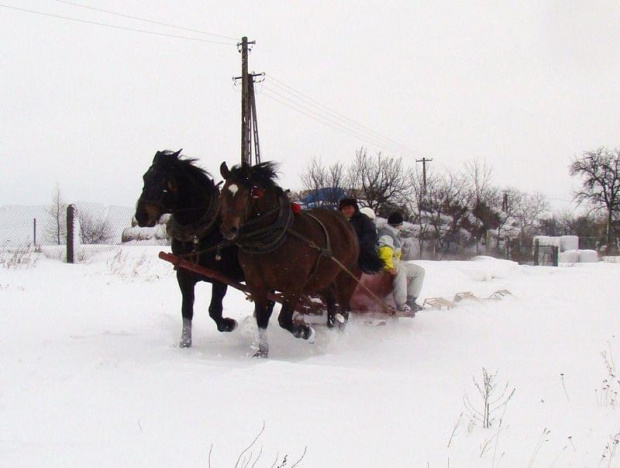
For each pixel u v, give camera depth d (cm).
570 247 4078
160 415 417
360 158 3506
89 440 367
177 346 696
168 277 1380
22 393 467
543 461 362
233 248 709
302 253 661
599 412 466
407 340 772
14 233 2497
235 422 406
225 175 631
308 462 344
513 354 703
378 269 814
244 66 2600
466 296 1116
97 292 1119
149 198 644
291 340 754
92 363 580
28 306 939
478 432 406
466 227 3556
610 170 5478
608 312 1020
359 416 428
